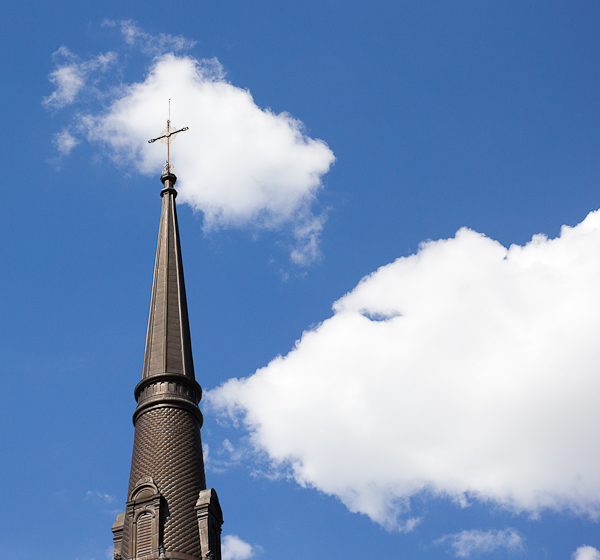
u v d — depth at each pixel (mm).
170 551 49469
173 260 62594
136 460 53625
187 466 53219
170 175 66625
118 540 50812
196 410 56094
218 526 52469
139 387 56531
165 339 58094
